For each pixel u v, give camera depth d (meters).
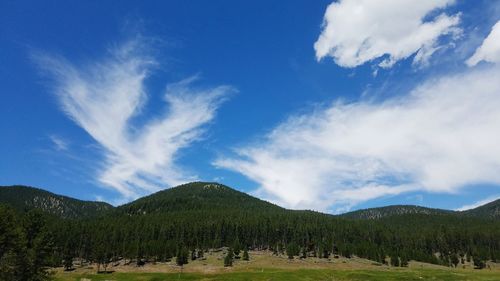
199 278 145.62
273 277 142.00
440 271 178.38
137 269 192.25
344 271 164.12
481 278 144.75
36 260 68.38
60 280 140.50
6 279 63.84
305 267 195.62
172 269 190.00
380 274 153.00
